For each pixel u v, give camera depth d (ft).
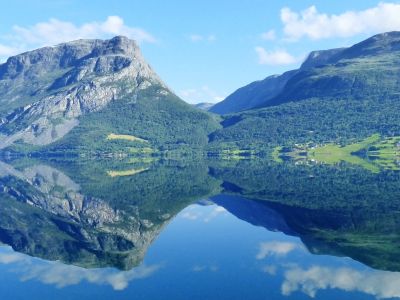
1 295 189.47
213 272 214.48
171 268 222.89
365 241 261.24
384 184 515.09
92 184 598.34
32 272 220.43
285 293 184.75
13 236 298.76
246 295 183.73
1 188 549.13
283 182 568.00
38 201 444.14
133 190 526.16
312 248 252.83
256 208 387.96
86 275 214.48
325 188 491.31
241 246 263.49
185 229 316.19
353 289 186.39
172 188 540.52
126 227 326.44
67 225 333.62
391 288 185.98
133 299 181.98
